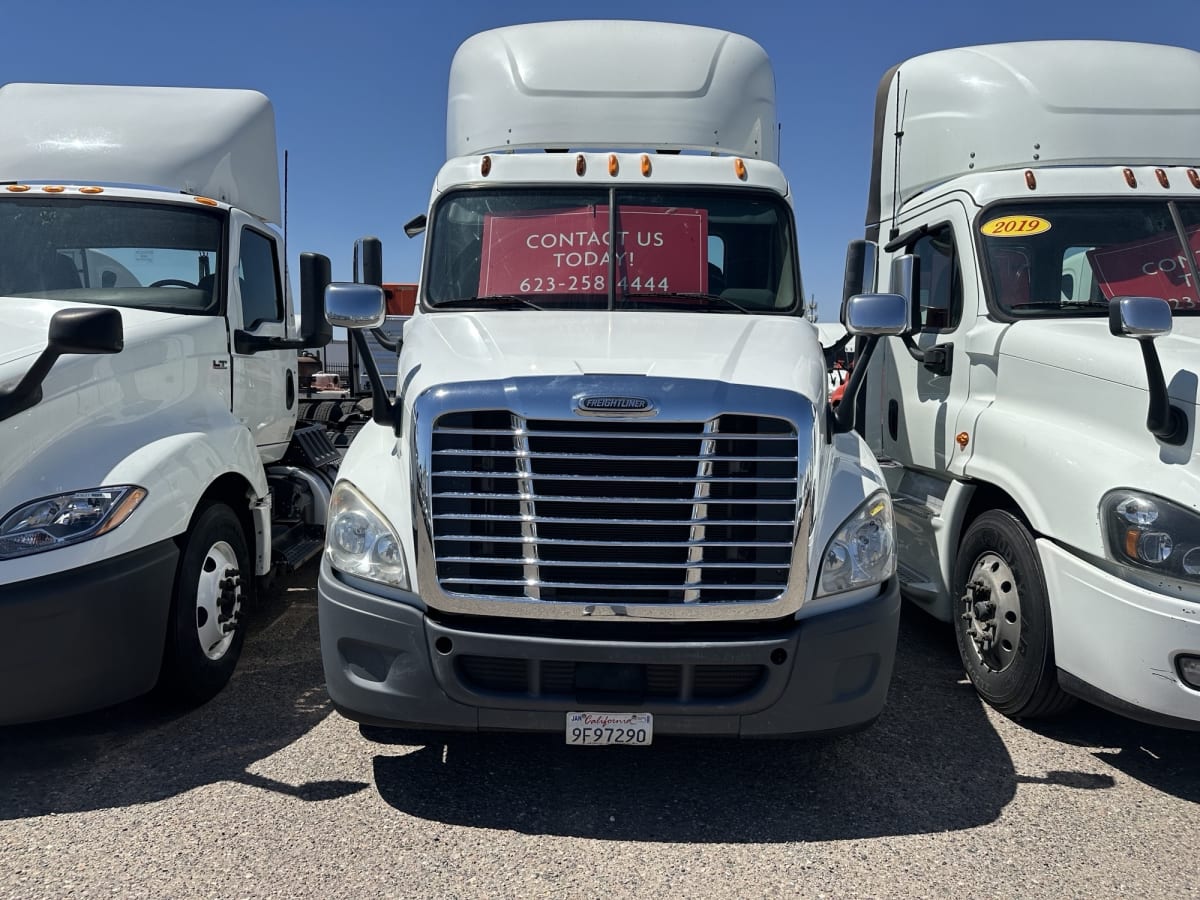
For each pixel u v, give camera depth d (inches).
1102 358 153.3
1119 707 139.6
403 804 134.9
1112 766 150.1
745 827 130.2
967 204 197.3
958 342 195.2
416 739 156.3
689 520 125.0
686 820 132.0
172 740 154.8
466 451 125.6
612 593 125.6
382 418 147.9
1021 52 214.2
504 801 136.4
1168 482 135.8
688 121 198.7
